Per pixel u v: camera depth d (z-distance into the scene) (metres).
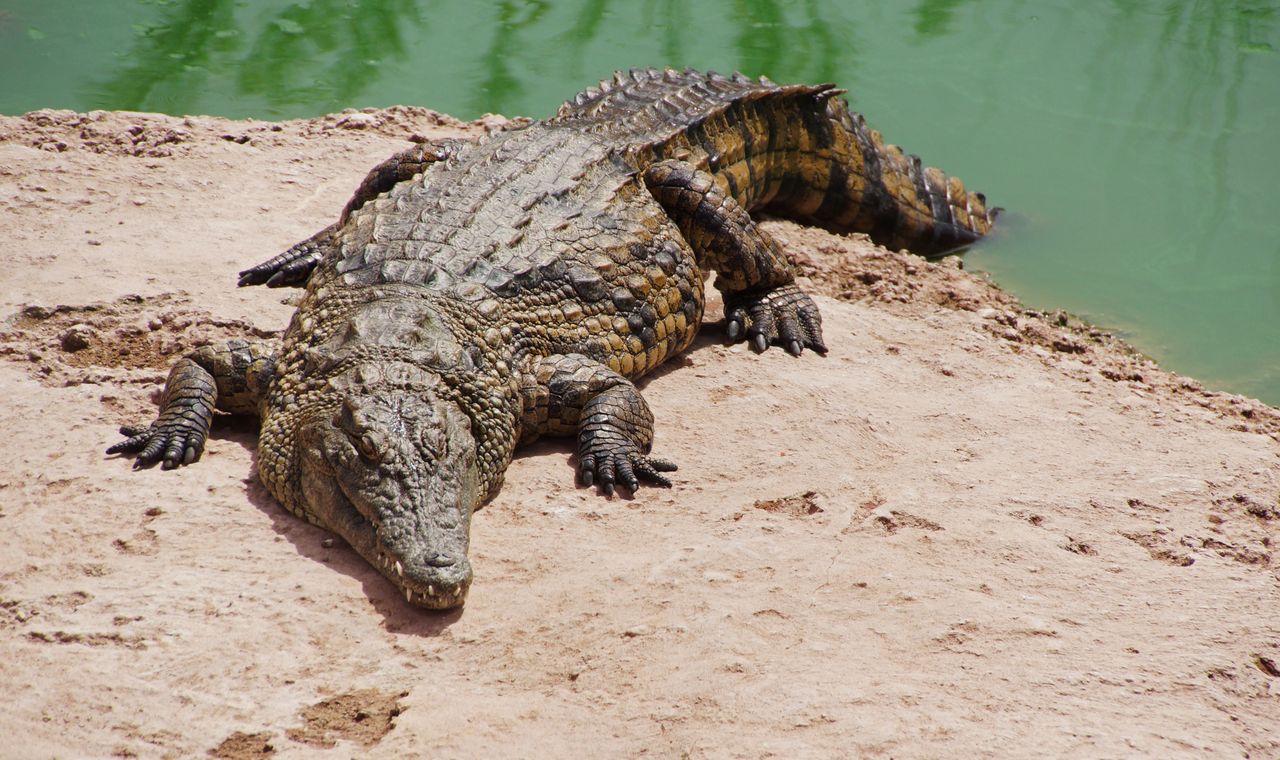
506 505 14.32
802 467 15.26
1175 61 34.50
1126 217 27.61
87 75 32.19
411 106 29.83
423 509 12.84
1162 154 29.73
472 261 16.44
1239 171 29.44
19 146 23.88
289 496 13.86
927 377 18.50
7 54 33.06
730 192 22.78
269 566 12.77
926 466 15.60
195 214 21.72
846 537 13.74
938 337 20.19
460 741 10.51
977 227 26.91
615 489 14.70
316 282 17.23
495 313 15.83
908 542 13.67
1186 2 38.28
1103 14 37.53
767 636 11.89
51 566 12.40
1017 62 34.78
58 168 22.92
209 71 32.88
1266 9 37.62
